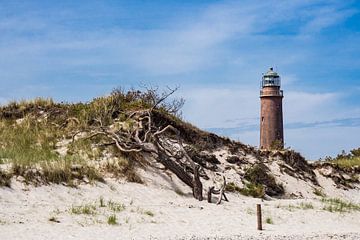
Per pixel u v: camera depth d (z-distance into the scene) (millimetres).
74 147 24641
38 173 20141
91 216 17016
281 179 29578
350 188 33469
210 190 22078
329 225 19875
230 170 27781
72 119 28297
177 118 29688
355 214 23109
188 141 28703
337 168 34625
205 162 27172
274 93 50719
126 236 14969
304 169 32375
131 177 22656
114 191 21031
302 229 18484
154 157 24547
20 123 28500
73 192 19906
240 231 17031
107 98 29688
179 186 23719
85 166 22047
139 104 29031
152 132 26094
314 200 26188
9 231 14469
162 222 17312
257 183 27547
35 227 15148
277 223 19125
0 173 19297
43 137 26219
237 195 25016
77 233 14859
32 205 17750
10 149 23500
